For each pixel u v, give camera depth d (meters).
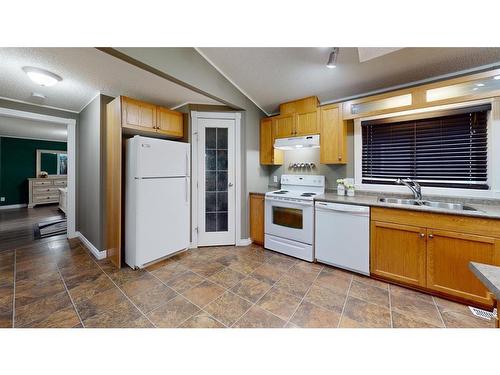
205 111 3.13
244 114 3.24
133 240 2.45
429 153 2.44
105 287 2.09
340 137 2.72
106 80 2.36
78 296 1.94
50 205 6.86
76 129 3.59
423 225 1.94
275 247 3.00
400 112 2.41
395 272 2.10
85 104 3.18
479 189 2.18
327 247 2.53
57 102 3.08
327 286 2.12
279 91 2.96
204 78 2.40
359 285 2.13
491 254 1.66
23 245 3.26
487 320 1.61
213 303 1.84
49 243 3.35
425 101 2.16
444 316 1.66
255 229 3.30
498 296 0.61
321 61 2.27
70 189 3.54
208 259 2.77
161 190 2.60
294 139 3.06
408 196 2.56
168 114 2.90
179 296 1.95
